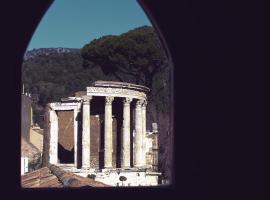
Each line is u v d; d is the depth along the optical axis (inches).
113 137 3129.9
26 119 2925.7
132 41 2822.3
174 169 401.4
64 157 3125.0
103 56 2876.5
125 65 2883.9
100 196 401.7
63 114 3250.5
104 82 2652.6
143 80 2982.3
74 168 2642.7
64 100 2706.7
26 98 2930.6
